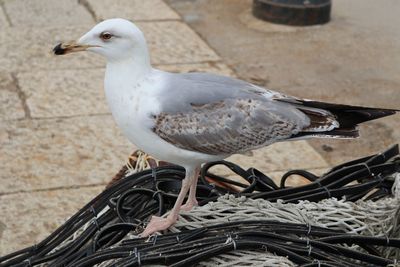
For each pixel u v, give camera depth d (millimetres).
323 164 6488
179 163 3951
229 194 4117
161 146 3848
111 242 3910
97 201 4258
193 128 3783
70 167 6297
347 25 9461
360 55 8625
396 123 7160
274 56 8555
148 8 9758
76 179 6141
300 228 3713
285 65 8336
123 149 6590
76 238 4078
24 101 7305
